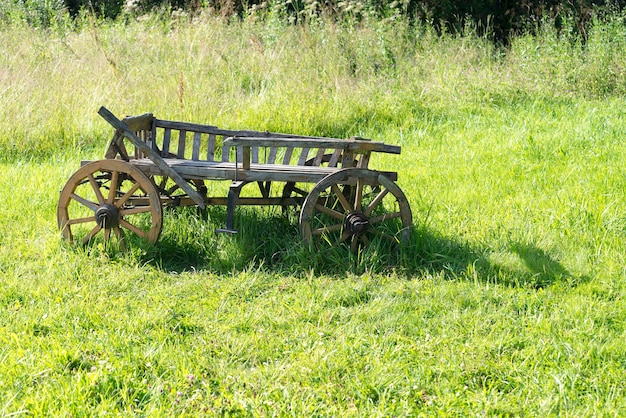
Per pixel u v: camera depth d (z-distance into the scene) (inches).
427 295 242.2
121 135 270.4
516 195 331.6
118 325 216.8
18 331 211.8
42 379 185.5
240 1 863.1
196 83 513.0
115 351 199.6
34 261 268.7
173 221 287.0
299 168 279.3
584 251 267.9
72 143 440.5
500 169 372.5
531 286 251.0
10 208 319.9
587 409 172.4
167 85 500.4
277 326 219.6
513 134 440.5
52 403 172.2
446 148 429.1
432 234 281.9
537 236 283.1
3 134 431.8
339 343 207.0
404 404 176.4
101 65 543.8
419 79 571.8
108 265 262.7
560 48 596.7
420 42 654.5
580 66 576.4
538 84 559.2
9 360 191.2
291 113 476.1
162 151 308.8
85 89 494.3
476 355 199.3
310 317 225.5
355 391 182.1
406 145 446.9
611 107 505.0
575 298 234.2
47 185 351.9
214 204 283.9
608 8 710.5
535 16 816.9
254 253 275.1
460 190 338.6
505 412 174.4
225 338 210.2
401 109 508.7
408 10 814.5
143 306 231.8
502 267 261.4
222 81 541.6
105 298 237.0
